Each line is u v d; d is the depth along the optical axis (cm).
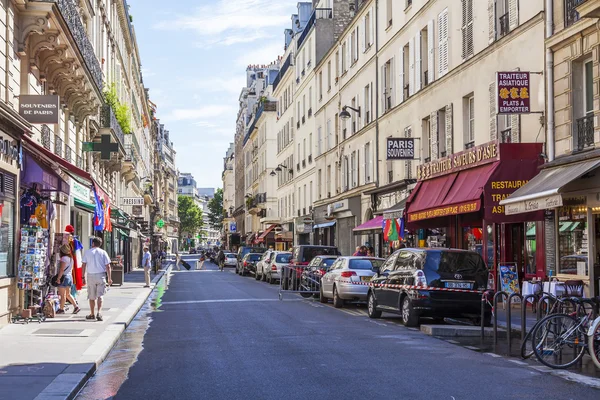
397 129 3088
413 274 1521
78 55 1962
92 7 2814
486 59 2158
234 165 13050
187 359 1079
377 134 3400
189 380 905
